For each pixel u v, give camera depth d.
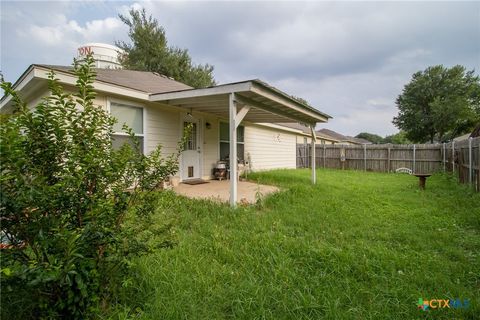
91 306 1.53
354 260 2.51
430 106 28.52
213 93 4.84
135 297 1.80
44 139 1.48
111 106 5.34
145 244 1.83
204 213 4.02
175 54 19.08
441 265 2.50
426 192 6.80
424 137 31.48
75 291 1.44
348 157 15.70
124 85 5.32
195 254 2.54
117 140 5.41
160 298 1.79
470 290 2.09
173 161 2.08
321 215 4.22
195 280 2.04
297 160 17.56
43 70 4.07
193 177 7.59
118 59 14.60
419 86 30.16
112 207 1.57
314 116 7.62
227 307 1.80
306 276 2.24
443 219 4.13
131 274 1.94
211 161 8.30
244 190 6.44
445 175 10.40
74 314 1.49
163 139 6.57
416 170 13.62
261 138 12.30
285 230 3.42
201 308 1.75
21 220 1.34
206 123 8.09
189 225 3.49
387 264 2.46
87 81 1.73
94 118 1.74
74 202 1.45
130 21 17.77
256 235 3.10
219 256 2.54
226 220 3.79
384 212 4.63
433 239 3.27
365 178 10.41
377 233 3.43
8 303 1.55
